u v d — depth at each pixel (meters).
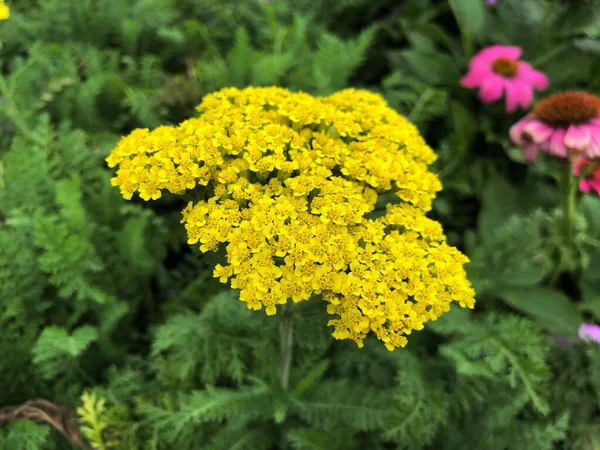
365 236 0.16
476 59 0.34
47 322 0.25
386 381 0.24
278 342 0.24
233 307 0.24
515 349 0.22
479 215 0.32
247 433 0.23
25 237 0.24
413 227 0.17
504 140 0.34
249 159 0.17
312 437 0.21
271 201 0.16
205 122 0.18
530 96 0.32
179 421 0.20
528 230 0.28
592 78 0.34
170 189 0.17
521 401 0.21
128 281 0.26
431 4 0.41
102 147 0.28
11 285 0.22
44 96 0.29
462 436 0.23
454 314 0.23
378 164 0.18
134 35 0.34
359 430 0.22
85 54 0.33
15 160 0.25
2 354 0.22
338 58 0.32
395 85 0.36
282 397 0.22
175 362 0.24
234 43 0.37
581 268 0.29
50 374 0.23
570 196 0.26
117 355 0.25
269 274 0.16
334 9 0.40
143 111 0.29
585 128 0.24
